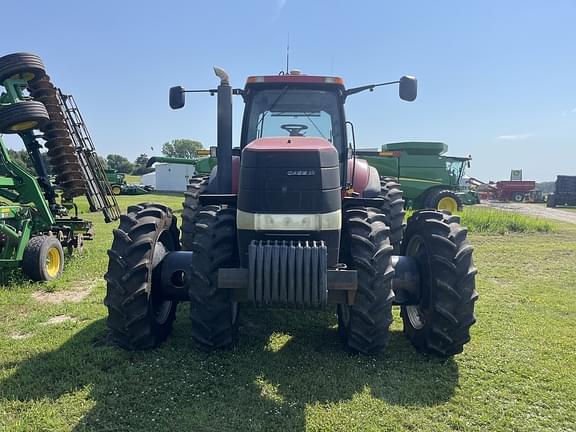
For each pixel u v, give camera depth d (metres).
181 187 45.09
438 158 17.72
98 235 10.83
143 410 3.08
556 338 4.45
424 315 4.03
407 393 3.36
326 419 3.01
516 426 3.00
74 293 6.00
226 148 4.29
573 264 8.05
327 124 5.12
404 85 4.83
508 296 5.93
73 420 2.96
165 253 4.25
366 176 5.52
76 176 7.85
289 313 5.05
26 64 6.75
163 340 4.18
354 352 3.94
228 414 3.05
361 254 3.66
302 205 3.39
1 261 6.22
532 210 24.02
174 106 5.06
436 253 3.82
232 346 4.05
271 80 4.99
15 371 3.60
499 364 3.86
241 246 3.52
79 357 3.82
